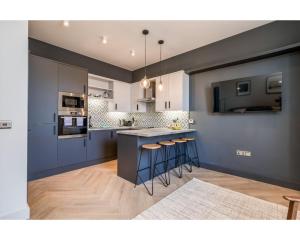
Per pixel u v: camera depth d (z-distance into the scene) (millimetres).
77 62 4078
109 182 2873
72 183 2818
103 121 4891
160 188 2646
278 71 2752
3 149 1661
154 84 4793
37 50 3389
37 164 2975
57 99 3250
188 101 4004
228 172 3332
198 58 3799
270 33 2812
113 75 4926
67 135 3418
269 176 2834
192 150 3939
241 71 3180
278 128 2752
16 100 1729
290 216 1106
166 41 3494
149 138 3070
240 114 3186
